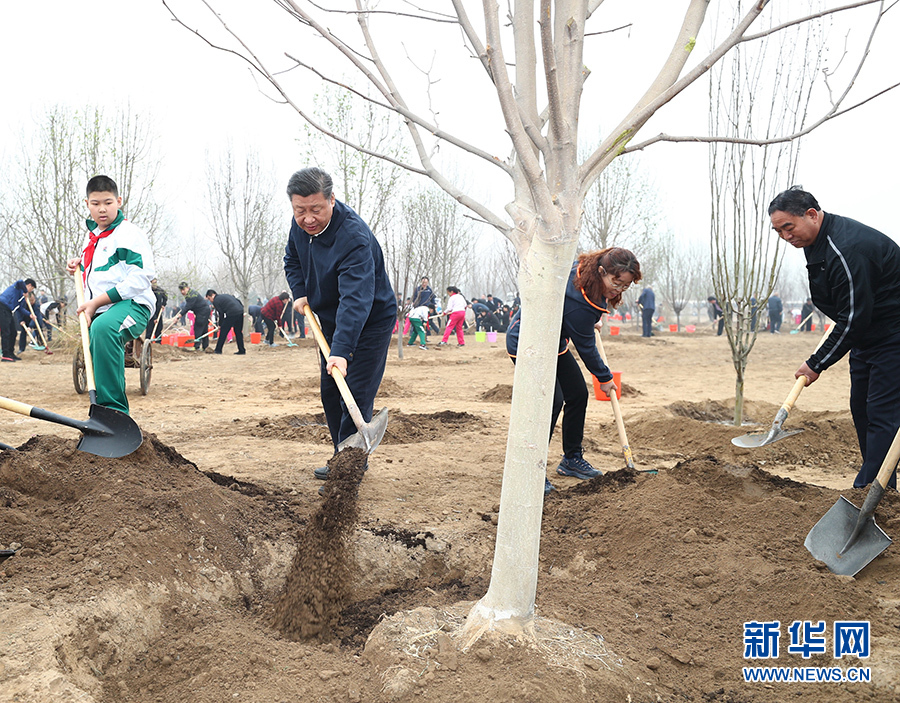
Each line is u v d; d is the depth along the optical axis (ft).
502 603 8.44
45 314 57.62
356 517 11.37
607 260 15.62
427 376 44.29
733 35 7.14
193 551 10.97
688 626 9.94
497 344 78.02
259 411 28.04
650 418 25.34
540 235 7.89
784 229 14.06
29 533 10.31
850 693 8.56
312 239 14.88
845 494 12.82
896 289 13.39
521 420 8.20
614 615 10.05
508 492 8.31
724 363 56.29
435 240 92.27
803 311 112.88
